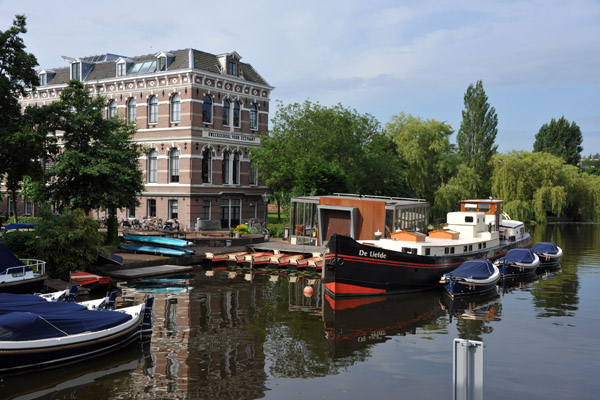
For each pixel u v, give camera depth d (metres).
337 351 13.72
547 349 14.05
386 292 20.98
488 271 21.78
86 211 28.89
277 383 11.46
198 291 20.92
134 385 11.22
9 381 11.34
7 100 23.05
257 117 44.19
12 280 17.44
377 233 25.20
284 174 39.47
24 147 22.47
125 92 41.00
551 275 26.45
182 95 38.38
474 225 27.11
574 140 85.38
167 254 28.11
